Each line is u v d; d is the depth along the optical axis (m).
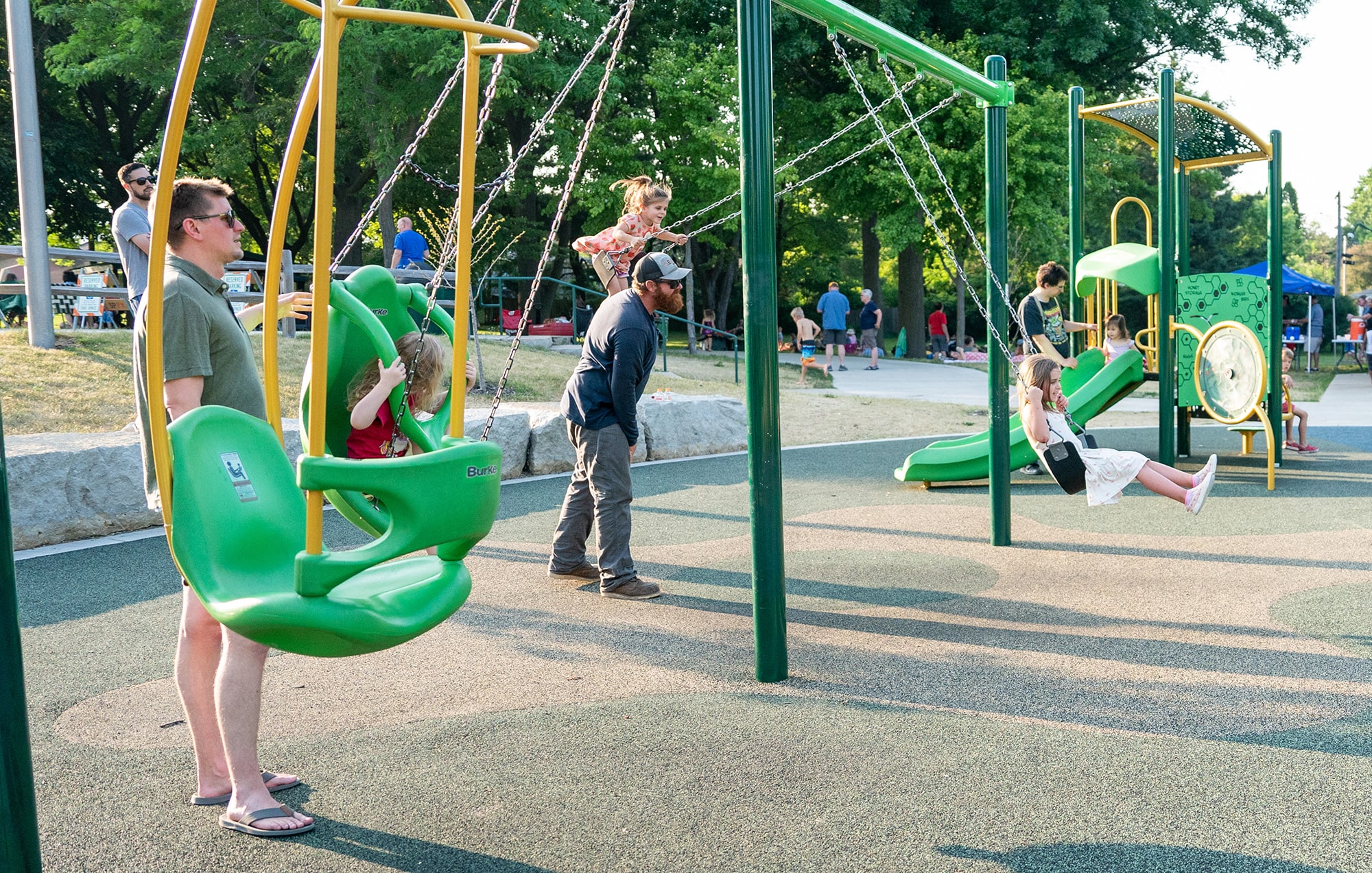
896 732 3.72
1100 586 5.77
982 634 4.92
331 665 4.56
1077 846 2.88
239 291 14.23
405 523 2.69
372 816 3.13
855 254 54.69
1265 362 8.91
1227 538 6.96
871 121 26.05
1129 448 11.66
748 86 4.30
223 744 3.11
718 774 3.39
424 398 3.93
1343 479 9.41
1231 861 2.79
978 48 26.00
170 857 2.89
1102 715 3.86
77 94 30.58
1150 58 29.59
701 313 45.28
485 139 28.80
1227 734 3.66
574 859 2.87
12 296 17.91
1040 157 26.33
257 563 2.94
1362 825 2.97
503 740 3.70
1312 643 4.68
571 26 22.48
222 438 3.04
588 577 6.10
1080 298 11.08
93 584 5.91
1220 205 49.19
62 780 3.41
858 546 6.93
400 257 15.88
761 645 4.30
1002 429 6.79
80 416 9.65
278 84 26.17
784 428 13.45
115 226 7.08
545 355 16.83
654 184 6.29
